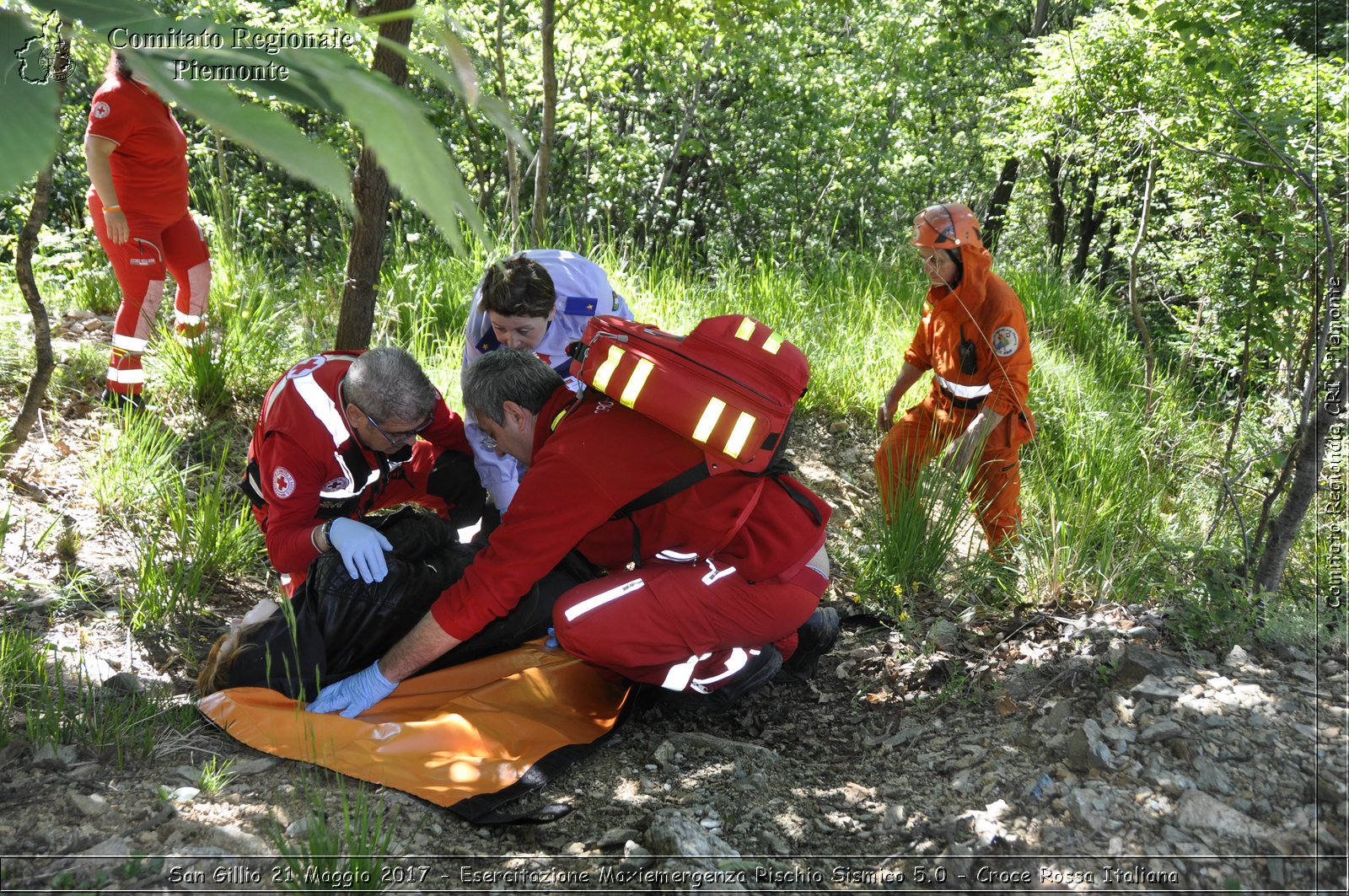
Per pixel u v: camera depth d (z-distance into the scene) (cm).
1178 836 225
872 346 645
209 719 273
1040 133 842
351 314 409
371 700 282
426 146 48
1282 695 264
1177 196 662
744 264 788
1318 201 321
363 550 285
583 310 337
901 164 1497
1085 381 679
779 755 289
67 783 240
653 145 1341
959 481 400
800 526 292
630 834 244
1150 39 643
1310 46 780
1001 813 241
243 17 449
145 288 425
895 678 328
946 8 1327
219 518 370
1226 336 661
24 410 368
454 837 241
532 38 950
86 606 326
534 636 322
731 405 255
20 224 568
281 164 45
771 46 1224
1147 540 387
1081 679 288
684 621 286
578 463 265
